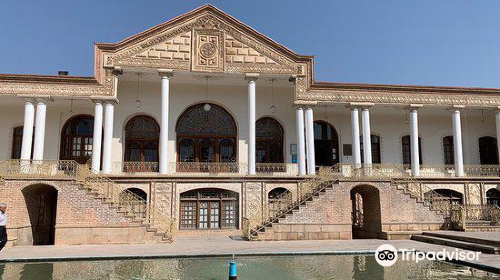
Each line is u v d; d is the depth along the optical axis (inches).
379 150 950.4
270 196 792.9
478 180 864.3
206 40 808.3
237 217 770.8
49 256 460.8
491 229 670.5
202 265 425.4
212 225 767.1
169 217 745.0
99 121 764.0
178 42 799.1
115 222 614.5
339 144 929.5
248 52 817.5
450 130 976.9
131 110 851.4
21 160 652.1
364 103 842.8
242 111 890.1
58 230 602.9
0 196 598.2
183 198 765.9
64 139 843.4
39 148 738.8
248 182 778.2
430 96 868.6
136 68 779.4
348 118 940.6
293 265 426.6
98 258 455.2
